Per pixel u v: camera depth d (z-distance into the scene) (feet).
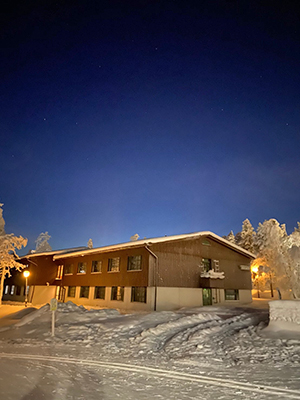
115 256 92.99
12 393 19.27
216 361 28.86
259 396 19.02
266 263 154.40
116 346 36.76
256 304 95.71
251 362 27.91
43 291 123.54
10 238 112.78
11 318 63.93
